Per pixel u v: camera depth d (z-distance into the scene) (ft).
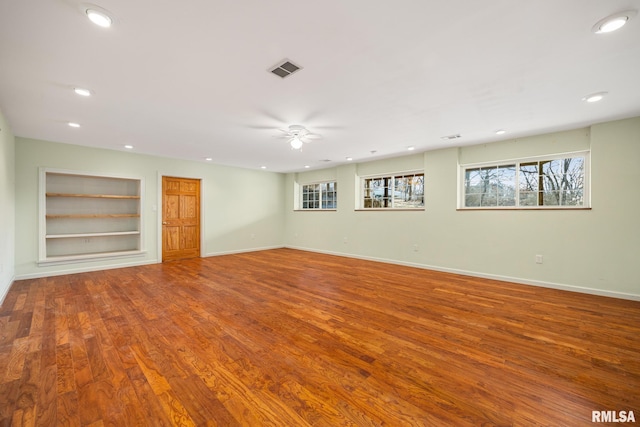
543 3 4.86
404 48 6.28
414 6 4.95
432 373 6.30
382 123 11.59
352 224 21.50
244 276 15.26
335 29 5.60
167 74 7.43
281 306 10.57
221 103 9.40
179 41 5.98
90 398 5.41
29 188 14.25
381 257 19.70
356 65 7.01
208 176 21.65
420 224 17.58
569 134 12.69
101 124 11.68
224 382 5.95
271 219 26.20
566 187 13.20
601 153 11.70
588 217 12.10
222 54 6.50
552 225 12.99
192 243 21.09
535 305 10.66
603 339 7.88
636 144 11.02
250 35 5.78
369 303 10.92
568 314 9.74
